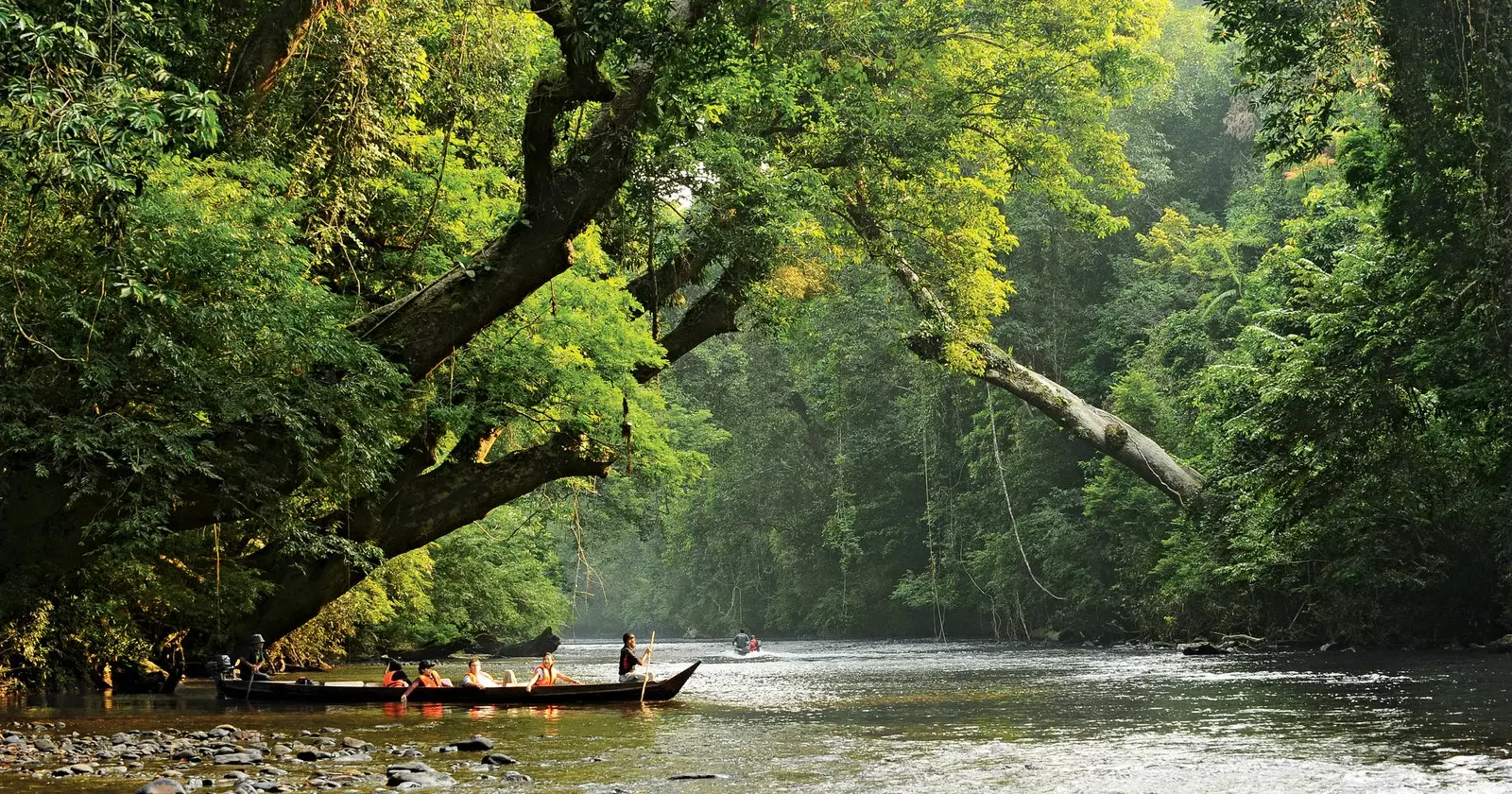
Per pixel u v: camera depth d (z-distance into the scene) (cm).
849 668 3041
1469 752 1025
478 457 1945
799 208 2266
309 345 1373
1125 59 2772
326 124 1606
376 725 1427
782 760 1050
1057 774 938
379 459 1520
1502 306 1684
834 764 1020
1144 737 1209
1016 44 2717
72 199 1120
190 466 1320
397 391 1495
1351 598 3030
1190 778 908
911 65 2553
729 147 2066
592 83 1348
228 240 1298
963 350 2853
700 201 2205
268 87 1469
